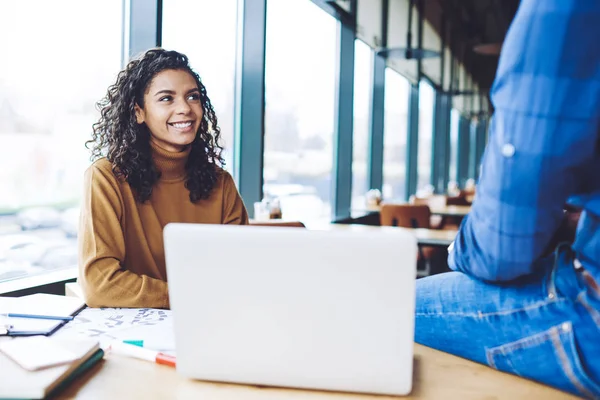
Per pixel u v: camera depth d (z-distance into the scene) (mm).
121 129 1737
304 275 880
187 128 1731
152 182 1763
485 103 12711
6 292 1984
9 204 2145
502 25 7289
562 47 844
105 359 1049
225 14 3498
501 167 917
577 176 907
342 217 5578
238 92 3742
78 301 1395
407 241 840
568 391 965
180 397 894
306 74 4715
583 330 939
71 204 2408
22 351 964
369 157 6898
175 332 948
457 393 936
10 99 2104
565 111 854
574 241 1029
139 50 2666
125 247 1691
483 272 1039
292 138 4449
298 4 4434
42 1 2209
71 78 2344
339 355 898
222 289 914
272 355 920
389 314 869
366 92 6762
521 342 1004
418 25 6480
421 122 9695
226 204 1978
